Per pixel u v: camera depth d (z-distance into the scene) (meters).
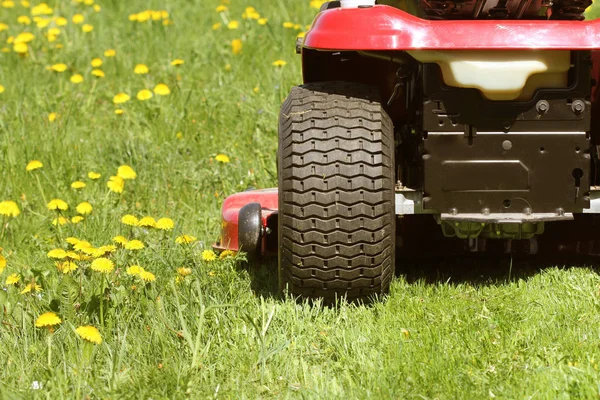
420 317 6.65
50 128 11.52
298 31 15.30
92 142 11.45
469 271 7.85
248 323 6.54
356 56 7.79
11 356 6.05
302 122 6.61
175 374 5.73
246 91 12.81
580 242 7.73
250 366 5.97
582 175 6.63
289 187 6.55
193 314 6.53
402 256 7.79
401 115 8.12
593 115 7.77
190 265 7.80
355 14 6.61
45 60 14.41
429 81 6.53
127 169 9.20
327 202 6.50
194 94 12.94
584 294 6.93
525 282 7.35
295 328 6.50
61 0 17.56
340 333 6.37
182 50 14.70
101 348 6.14
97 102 12.98
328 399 5.41
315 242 6.55
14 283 7.29
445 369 5.71
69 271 7.01
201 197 10.06
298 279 6.69
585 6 6.84
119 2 17.48
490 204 6.65
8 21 16.70
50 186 10.24
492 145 6.58
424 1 6.73
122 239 7.46
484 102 6.52
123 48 15.12
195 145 11.41
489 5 6.69
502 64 6.41
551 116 6.55
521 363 5.80
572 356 5.84
